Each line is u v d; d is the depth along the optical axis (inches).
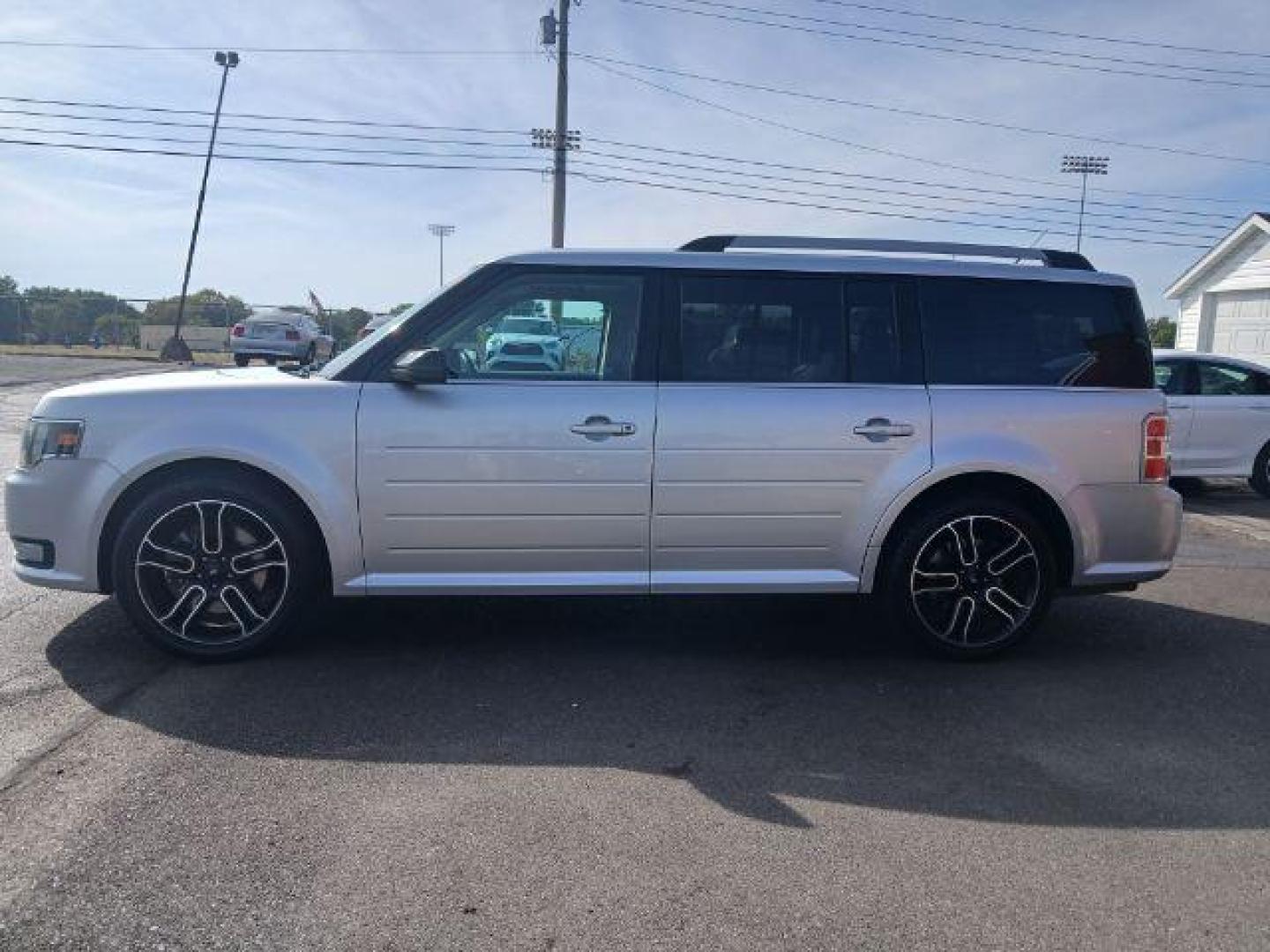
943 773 145.3
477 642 199.8
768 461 184.5
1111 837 127.6
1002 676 188.2
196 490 176.6
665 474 182.9
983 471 189.5
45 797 130.2
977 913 109.8
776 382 187.3
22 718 155.9
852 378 189.6
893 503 188.2
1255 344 807.7
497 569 184.2
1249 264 803.4
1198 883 117.0
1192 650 206.7
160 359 1156.5
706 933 104.8
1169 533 198.7
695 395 183.8
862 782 141.8
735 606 229.6
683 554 186.9
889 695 177.2
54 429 178.2
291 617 182.4
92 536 177.6
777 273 190.7
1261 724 166.9
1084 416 192.5
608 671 185.3
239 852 118.0
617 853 120.3
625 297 187.9
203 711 160.1
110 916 104.9
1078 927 107.7
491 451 179.2
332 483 177.5
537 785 137.9
